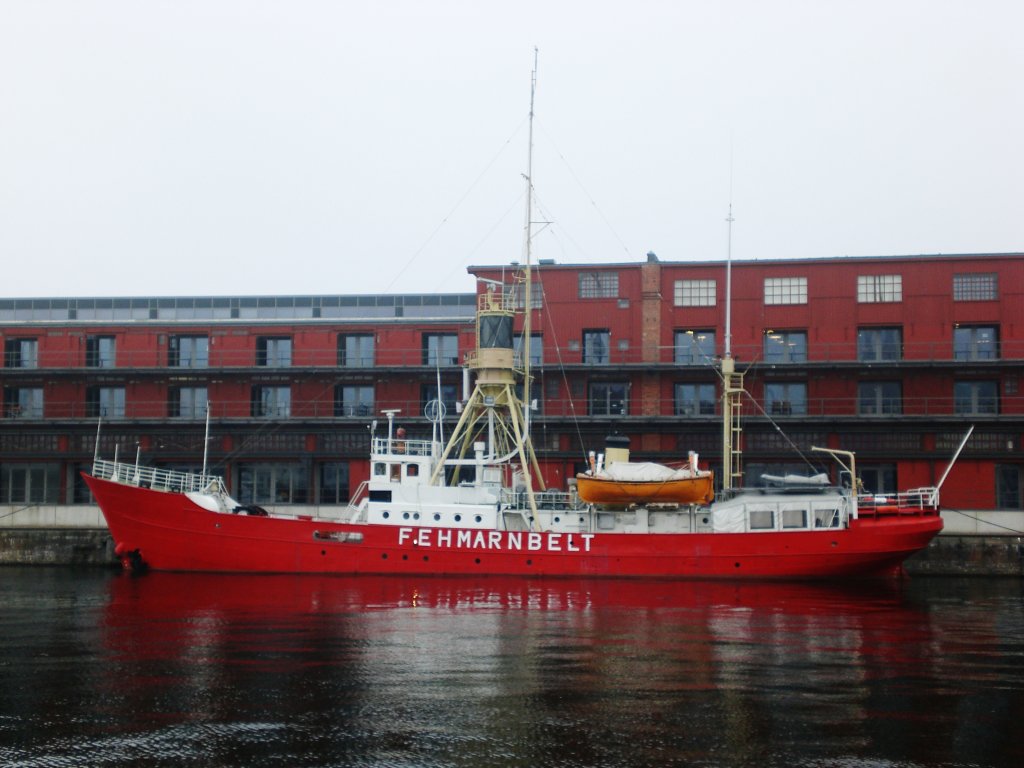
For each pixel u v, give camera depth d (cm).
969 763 2127
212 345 6122
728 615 3675
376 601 3884
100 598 3981
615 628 3412
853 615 3706
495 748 2194
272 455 5872
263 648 3086
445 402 5950
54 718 2392
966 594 4281
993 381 5531
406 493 4606
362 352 6081
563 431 5722
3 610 3725
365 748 2194
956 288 5597
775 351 5719
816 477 4519
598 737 2266
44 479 6022
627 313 5831
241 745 2211
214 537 4569
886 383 5625
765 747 2211
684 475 4431
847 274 5678
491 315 4688
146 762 2111
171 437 5944
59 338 6206
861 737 2278
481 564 4444
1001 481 5441
